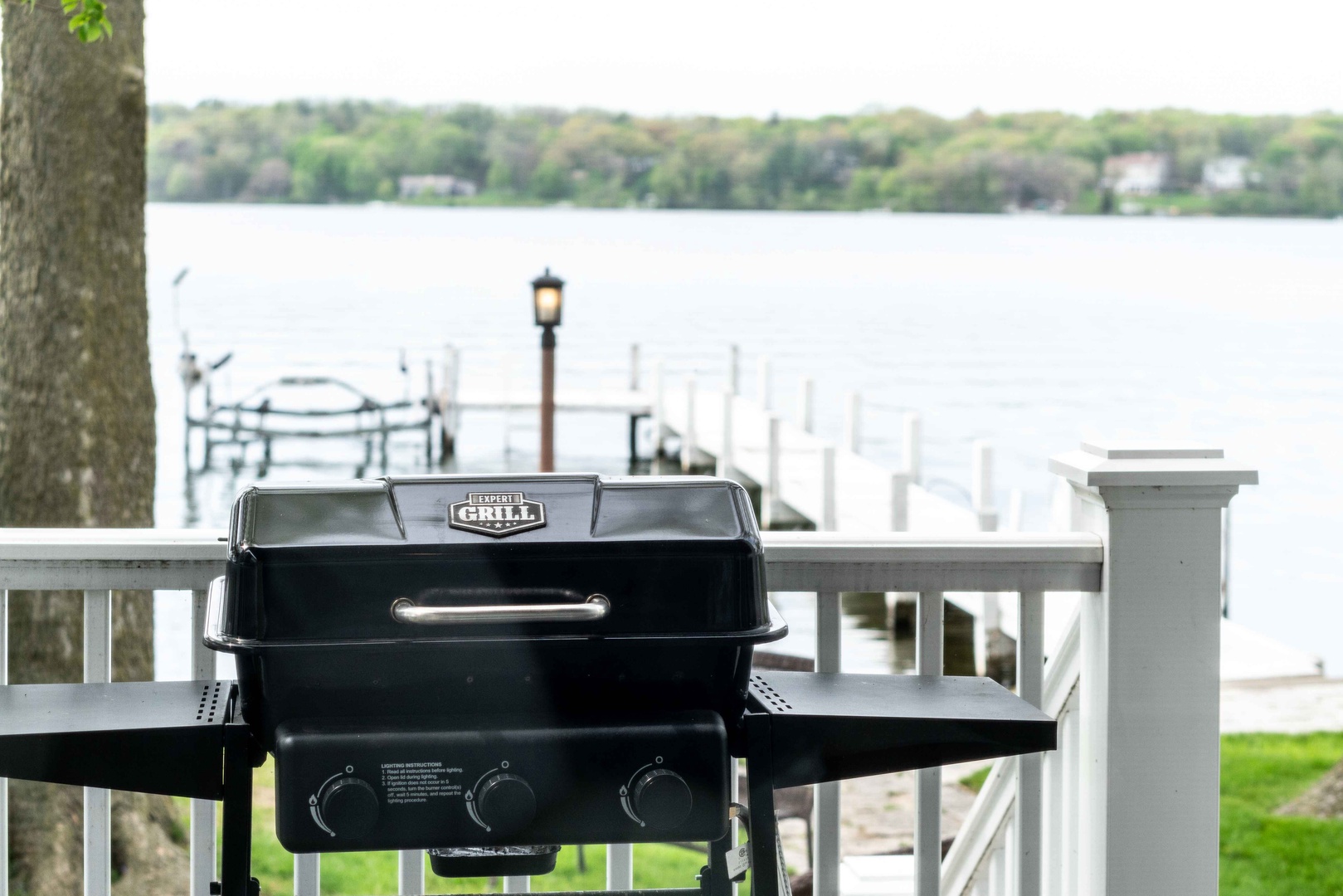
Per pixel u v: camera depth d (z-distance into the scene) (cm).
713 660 185
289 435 2414
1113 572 259
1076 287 7450
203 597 256
